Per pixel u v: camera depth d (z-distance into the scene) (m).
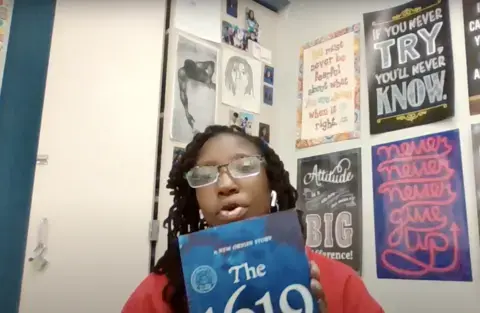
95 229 1.12
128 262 1.14
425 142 1.10
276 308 0.48
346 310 0.54
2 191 1.03
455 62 1.08
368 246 1.19
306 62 1.49
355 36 1.34
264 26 1.61
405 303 1.08
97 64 1.20
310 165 1.40
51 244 1.06
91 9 1.23
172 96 1.29
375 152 1.21
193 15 1.39
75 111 1.15
